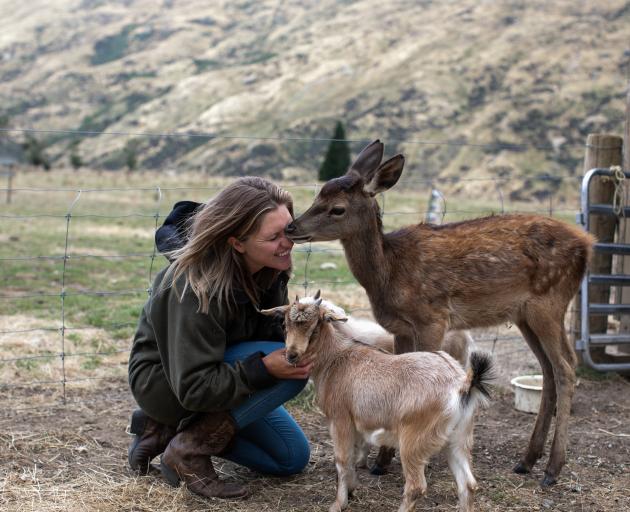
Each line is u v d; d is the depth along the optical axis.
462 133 99.94
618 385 7.09
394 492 4.75
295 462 4.89
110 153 129.75
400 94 113.81
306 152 107.00
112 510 4.32
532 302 5.16
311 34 175.12
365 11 173.12
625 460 5.33
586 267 5.29
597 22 124.44
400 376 4.16
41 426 5.71
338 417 4.40
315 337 4.41
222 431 4.54
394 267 5.21
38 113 172.38
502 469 5.18
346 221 5.13
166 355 4.46
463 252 5.17
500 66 116.19
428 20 151.50
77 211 24.56
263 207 4.34
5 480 4.68
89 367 7.19
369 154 5.36
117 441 5.49
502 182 78.50
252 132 120.25
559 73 109.50
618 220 7.55
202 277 4.35
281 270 4.68
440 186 74.00
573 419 6.20
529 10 137.62
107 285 11.59
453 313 5.25
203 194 30.98
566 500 4.66
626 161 7.41
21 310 9.49
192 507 4.44
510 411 6.41
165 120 144.12
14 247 15.39
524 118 99.62
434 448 3.99
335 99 124.50
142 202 28.23
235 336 4.68
